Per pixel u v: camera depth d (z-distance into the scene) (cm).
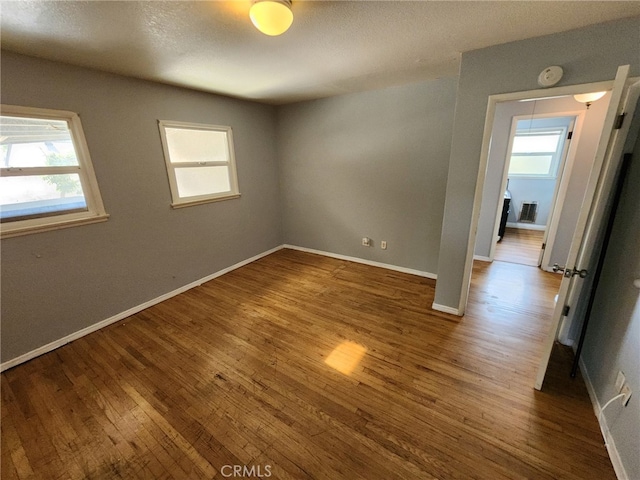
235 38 182
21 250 211
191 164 328
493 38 190
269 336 245
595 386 172
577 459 140
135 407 176
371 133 358
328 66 244
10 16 147
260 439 154
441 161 321
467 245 250
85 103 232
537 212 566
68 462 146
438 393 181
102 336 250
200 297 319
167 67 235
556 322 165
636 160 161
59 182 228
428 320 265
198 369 207
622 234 169
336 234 431
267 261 430
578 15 159
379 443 150
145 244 290
